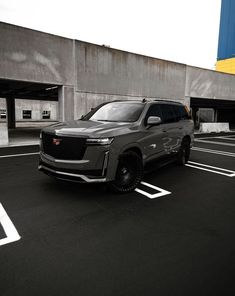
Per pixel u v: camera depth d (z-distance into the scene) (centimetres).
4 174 671
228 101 2764
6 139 1262
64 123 564
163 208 459
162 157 664
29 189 546
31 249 314
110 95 1641
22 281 255
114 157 475
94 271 273
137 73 1772
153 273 272
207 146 1334
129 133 512
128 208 454
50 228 372
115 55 1634
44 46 1322
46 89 1992
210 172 744
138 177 546
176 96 2070
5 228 369
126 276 266
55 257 298
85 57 1492
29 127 2778
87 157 455
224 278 265
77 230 367
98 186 572
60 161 472
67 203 470
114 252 312
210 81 2350
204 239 349
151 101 656
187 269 280
